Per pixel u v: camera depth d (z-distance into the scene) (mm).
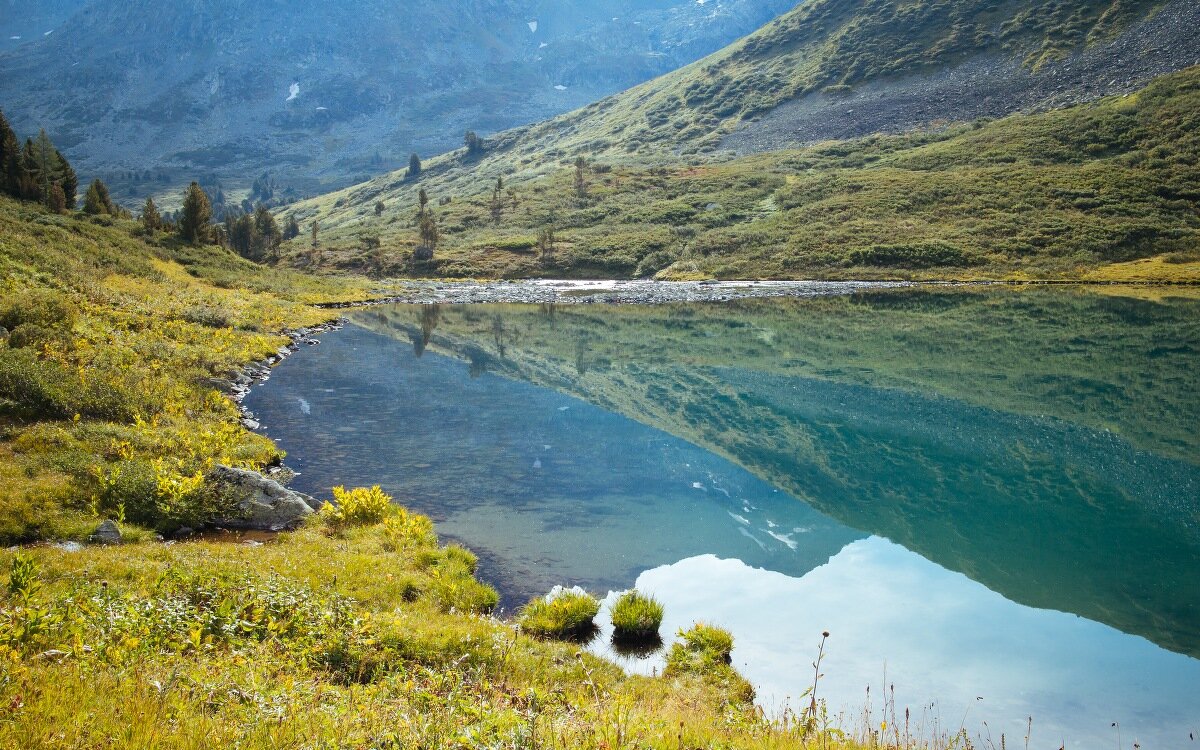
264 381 36656
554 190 174875
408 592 14523
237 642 9570
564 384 38719
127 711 5988
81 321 32969
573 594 14984
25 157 86250
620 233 140125
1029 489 23266
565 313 74875
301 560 15094
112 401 23453
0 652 7043
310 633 10391
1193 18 161000
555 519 20031
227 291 64625
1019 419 31156
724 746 7273
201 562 13945
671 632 14141
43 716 5707
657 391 37156
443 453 25922
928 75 196000
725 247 123500
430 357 46281
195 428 24094
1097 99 152750
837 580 16859
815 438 28797
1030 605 15789
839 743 8188
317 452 25469
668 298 88375
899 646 13812
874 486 23516
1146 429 29406
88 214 80125
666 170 179500
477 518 19906
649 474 24203
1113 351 46188
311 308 69625
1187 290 80312
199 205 83750
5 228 50062
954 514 21219
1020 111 162125
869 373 41000
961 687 12406
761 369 42750
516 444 27328
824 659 13234
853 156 162500
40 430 20062
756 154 187875
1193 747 10812
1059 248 101188
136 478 17719
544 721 7160
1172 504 21938
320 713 6730
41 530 15281
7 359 23406
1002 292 83875
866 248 110000
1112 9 180250
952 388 37031
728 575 16859
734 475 24297
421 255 138000
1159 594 16344
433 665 10773
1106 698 12172
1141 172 117188
